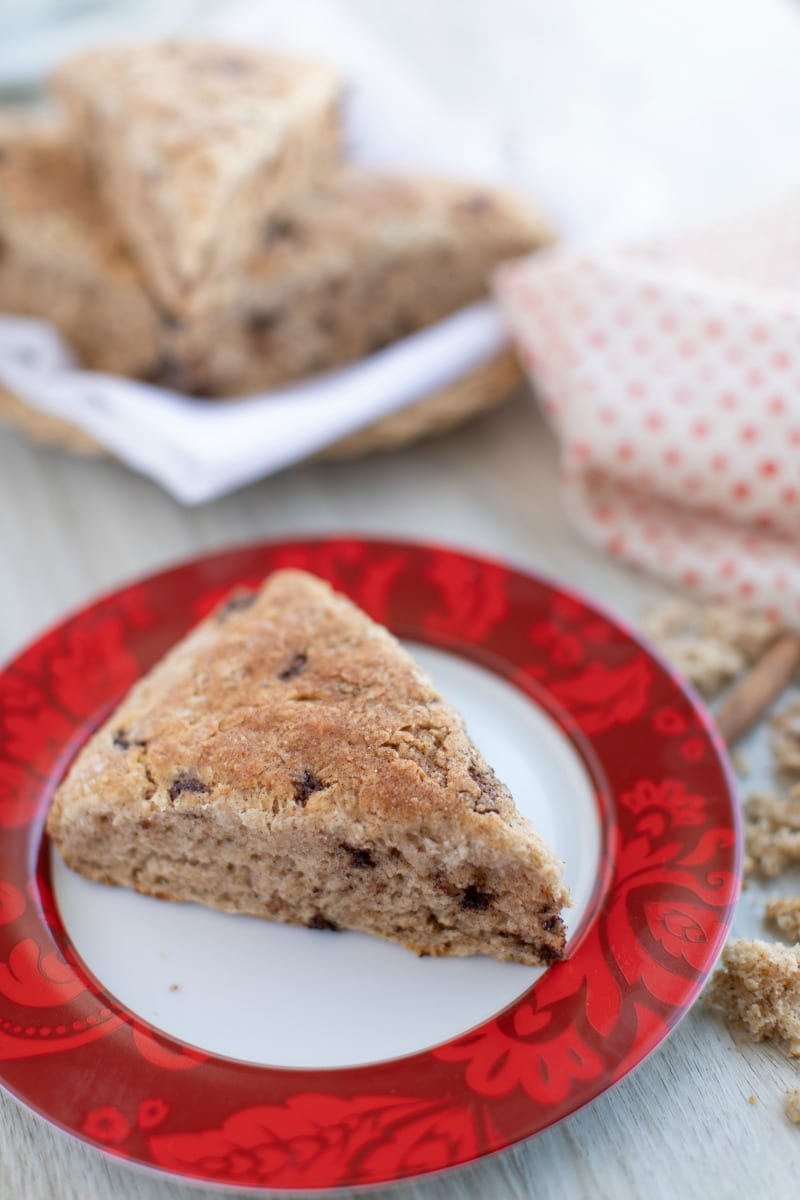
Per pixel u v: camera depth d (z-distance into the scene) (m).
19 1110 0.41
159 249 0.57
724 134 0.73
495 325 0.58
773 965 0.41
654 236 0.58
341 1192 0.38
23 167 0.61
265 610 0.47
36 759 0.47
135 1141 0.38
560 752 0.46
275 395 0.57
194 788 0.43
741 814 0.44
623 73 0.80
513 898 0.42
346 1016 0.41
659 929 0.41
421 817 0.41
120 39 0.71
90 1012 0.41
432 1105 0.39
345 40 0.68
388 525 0.57
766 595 0.51
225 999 0.42
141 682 0.47
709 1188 0.39
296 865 0.43
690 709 0.46
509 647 0.49
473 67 0.82
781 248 0.57
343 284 0.59
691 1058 0.41
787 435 0.51
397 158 0.66
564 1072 0.39
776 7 0.85
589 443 0.54
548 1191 0.39
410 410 0.58
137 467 0.60
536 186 0.64
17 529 0.57
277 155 0.59
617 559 0.55
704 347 0.53
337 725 0.44
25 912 0.43
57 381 0.58
